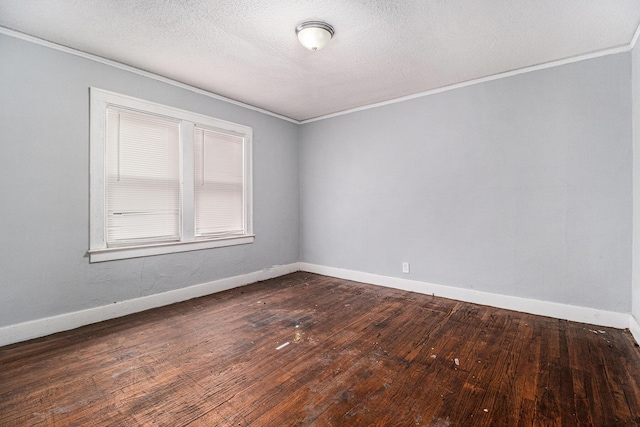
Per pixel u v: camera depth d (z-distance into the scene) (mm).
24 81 2314
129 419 1456
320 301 3270
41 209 2402
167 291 3180
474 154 3191
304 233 4766
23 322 2314
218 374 1846
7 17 2098
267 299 3346
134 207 2959
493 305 3094
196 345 2230
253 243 4090
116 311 2795
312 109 4191
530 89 2867
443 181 3402
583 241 2654
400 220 3744
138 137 2973
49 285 2443
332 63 2811
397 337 2367
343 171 4273
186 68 2918
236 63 2812
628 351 2109
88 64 2629
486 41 2412
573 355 2066
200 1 1931
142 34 2328
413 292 3617
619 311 2518
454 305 3135
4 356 2055
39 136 2389
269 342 2281
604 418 1459
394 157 3771
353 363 1977
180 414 1491
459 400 1599
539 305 2846
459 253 3312
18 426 1405
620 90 2480
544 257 2832
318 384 1745
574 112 2672
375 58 2705
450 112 3332
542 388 1698
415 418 1461
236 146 3896
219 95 3646
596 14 2049
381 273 3930
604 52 2539
